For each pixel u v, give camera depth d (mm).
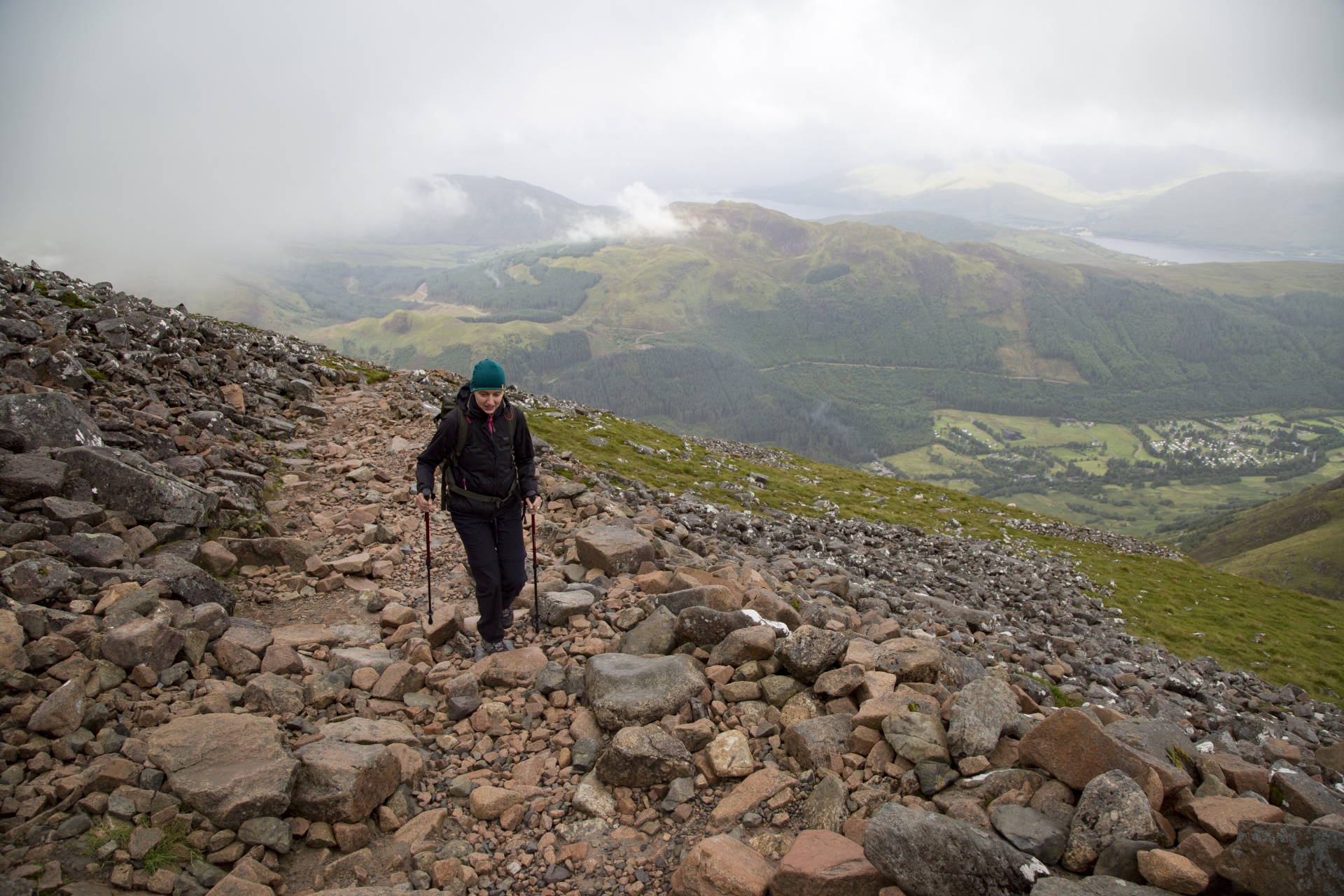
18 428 9906
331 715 6715
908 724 6094
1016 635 16484
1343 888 3752
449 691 7145
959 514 57250
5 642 5820
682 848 5410
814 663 7234
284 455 15961
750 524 23156
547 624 8969
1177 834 4883
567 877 5141
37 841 4570
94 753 5348
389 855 5227
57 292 20391
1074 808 5098
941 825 4469
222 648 7105
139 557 8516
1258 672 33531
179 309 25750
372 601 9500
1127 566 54125
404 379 30906
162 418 13883
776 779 5930
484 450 7836
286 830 5051
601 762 6109
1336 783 8500
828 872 4531
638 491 23062
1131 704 12641
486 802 5707
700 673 7430
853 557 22156
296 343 32375
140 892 4438
